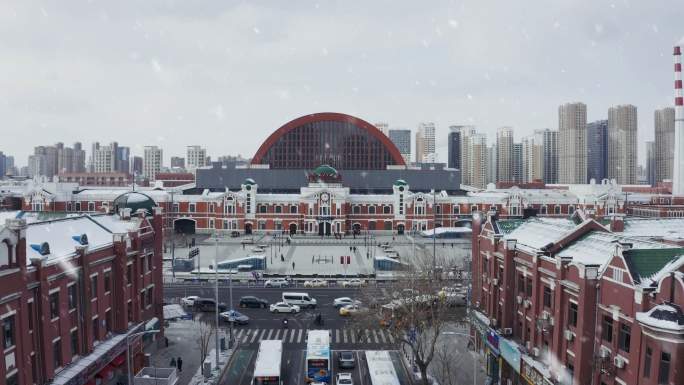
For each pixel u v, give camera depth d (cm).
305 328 6575
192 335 6269
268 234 14962
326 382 4741
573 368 3728
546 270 4081
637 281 3156
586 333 3562
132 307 5078
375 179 17612
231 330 5938
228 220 14962
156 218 5831
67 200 14600
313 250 12019
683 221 5238
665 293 2952
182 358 5491
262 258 9644
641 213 14662
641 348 3045
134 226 5319
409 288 5462
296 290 8488
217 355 5106
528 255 4481
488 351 5150
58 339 3859
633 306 3152
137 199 5809
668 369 2856
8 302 3259
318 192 14712
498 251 5059
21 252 3391
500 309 5006
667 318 2825
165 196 15025
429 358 4447
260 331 6450
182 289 8475
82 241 4294
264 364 4612
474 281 5775
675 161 16975
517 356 4359
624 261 3259
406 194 15088
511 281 4791
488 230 5328
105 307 4606
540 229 4916
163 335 5878
